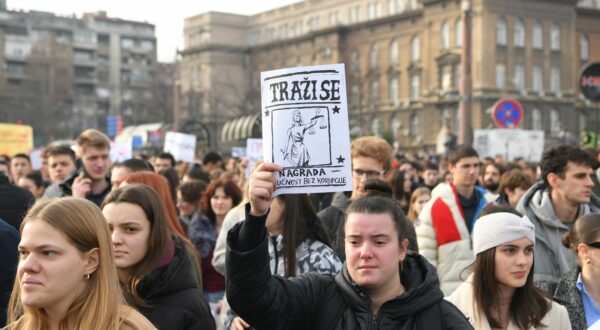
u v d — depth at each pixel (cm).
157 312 371
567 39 6066
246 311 311
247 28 9125
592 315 430
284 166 321
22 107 8438
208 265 689
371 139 537
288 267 425
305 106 322
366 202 312
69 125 9288
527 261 394
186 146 1688
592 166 520
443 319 307
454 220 607
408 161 1385
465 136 2142
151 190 396
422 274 318
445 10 6012
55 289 276
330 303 319
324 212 526
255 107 7200
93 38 10912
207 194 730
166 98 8056
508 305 405
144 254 385
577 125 6194
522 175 718
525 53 5884
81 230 281
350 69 6794
